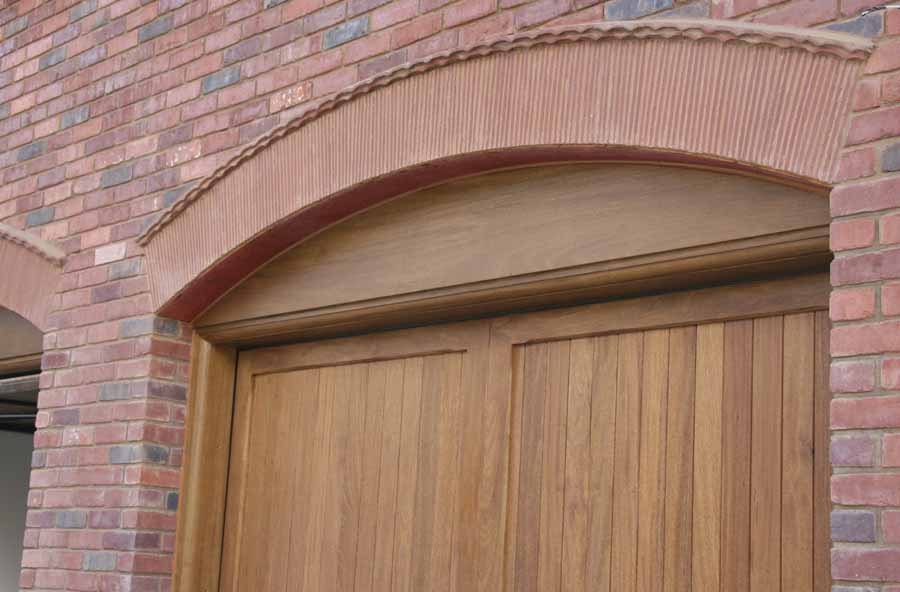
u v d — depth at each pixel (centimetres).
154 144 514
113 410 497
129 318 501
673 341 364
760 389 340
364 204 438
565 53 363
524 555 386
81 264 535
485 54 382
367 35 434
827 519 318
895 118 289
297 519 463
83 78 561
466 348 420
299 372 479
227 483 493
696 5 339
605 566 365
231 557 482
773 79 314
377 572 429
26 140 586
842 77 300
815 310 333
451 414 421
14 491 762
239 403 497
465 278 405
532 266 386
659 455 360
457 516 407
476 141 383
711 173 345
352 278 444
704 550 343
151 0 534
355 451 449
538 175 390
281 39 468
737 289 350
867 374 283
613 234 366
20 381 601
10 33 614
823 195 317
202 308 494
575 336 389
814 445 325
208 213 473
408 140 404
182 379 495
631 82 346
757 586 330
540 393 396
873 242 287
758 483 335
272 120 464
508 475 397
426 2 414
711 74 327
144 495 478
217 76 491
